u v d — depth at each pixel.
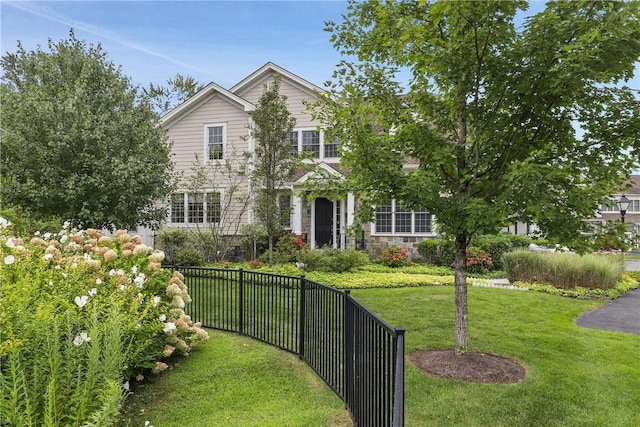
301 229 14.62
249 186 14.28
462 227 4.12
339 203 14.45
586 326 6.43
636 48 3.30
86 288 3.27
